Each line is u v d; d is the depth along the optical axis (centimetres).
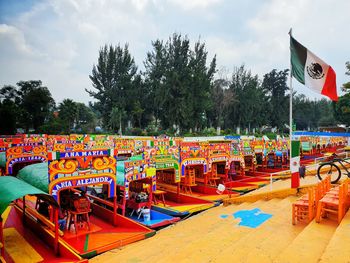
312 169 1770
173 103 5581
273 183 1683
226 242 749
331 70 1220
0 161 1563
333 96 1227
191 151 1507
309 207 794
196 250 701
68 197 970
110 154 966
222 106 6788
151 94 6244
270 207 1060
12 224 1029
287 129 8862
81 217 984
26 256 776
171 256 679
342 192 757
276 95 8694
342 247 564
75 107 5706
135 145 1888
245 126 7788
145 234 928
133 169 1098
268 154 2341
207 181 1653
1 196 701
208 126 7400
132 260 723
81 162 891
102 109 6481
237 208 1164
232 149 1797
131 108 6266
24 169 1026
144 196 1177
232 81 7319
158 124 6756
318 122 9981
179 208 1234
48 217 988
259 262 575
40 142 1596
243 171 1881
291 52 1220
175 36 5672
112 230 971
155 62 6100
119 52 6312
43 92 5422
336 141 3775
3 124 4081
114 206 1019
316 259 555
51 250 814
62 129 5109
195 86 5741
